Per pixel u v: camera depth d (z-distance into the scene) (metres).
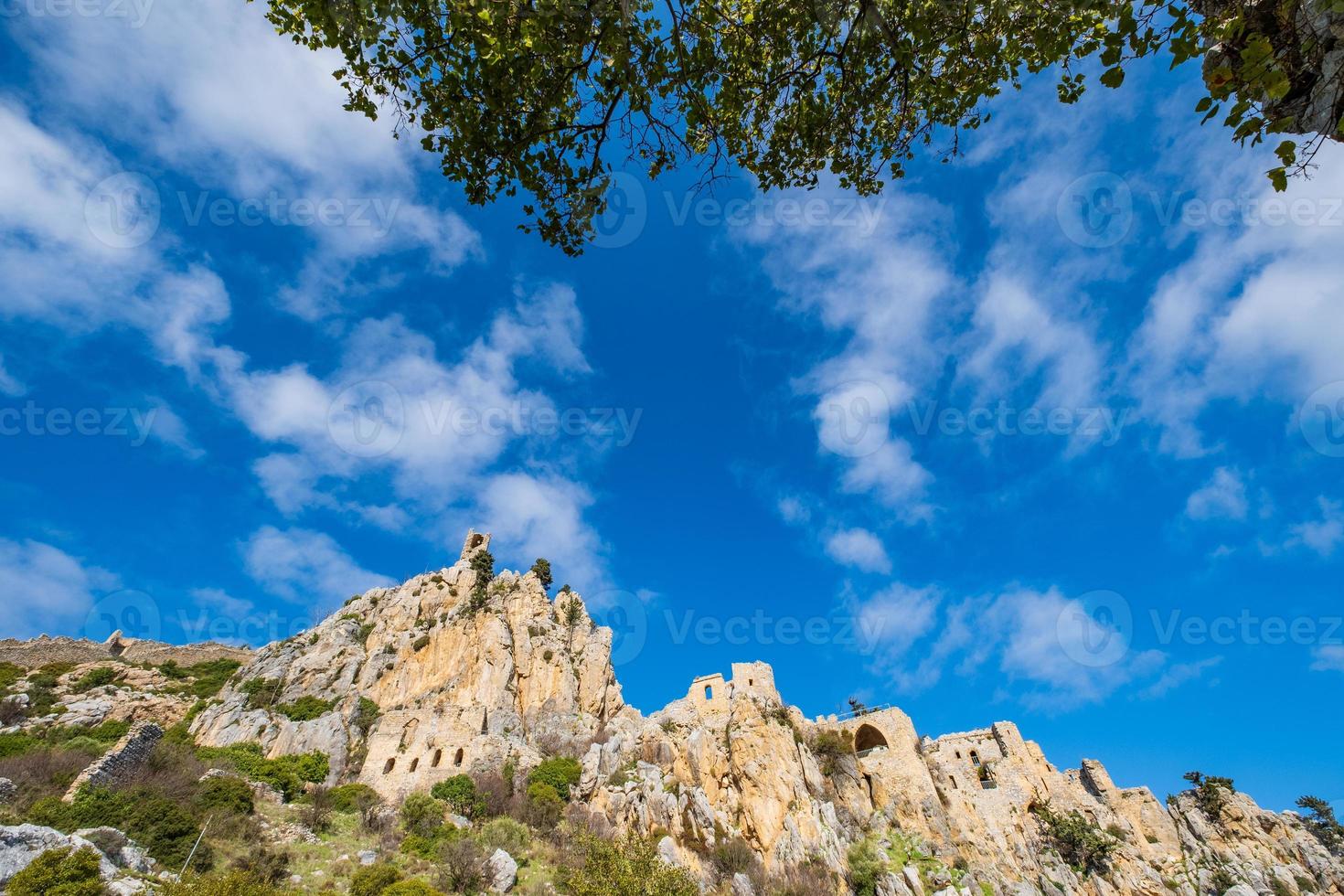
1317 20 6.70
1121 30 7.93
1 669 70.75
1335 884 60.50
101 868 26.59
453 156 11.34
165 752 44.38
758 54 12.48
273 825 42.62
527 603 89.31
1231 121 6.73
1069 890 54.53
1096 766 71.25
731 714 65.94
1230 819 67.25
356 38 10.05
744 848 49.50
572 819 52.50
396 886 34.19
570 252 12.26
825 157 13.73
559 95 10.76
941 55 11.32
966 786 62.69
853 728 68.12
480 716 66.56
